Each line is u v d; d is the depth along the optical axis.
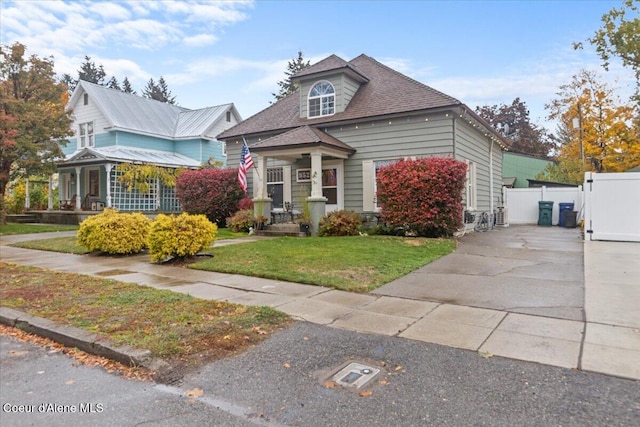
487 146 17.00
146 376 3.41
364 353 3.74
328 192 14.81
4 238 13.96
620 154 22.72
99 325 4.43
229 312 4.93
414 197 11.39
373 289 6.13
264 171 14.23
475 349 3.76
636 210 10.39
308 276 6.84
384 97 14.35
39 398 3.07
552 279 6.53
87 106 24.20
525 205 19.31
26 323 4.62
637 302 5.17
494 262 8.09
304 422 2.65
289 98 18.14
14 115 16.98
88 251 10.45
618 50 17.45
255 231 13.74
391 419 2.64
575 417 2.61
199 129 25.41
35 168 18.23
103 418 2.77
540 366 3.36
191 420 2.71
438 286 6.26
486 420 2.60
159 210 21.81
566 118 28.14
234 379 3.30
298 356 3.71
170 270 7.93
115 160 19.62
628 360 3.44
